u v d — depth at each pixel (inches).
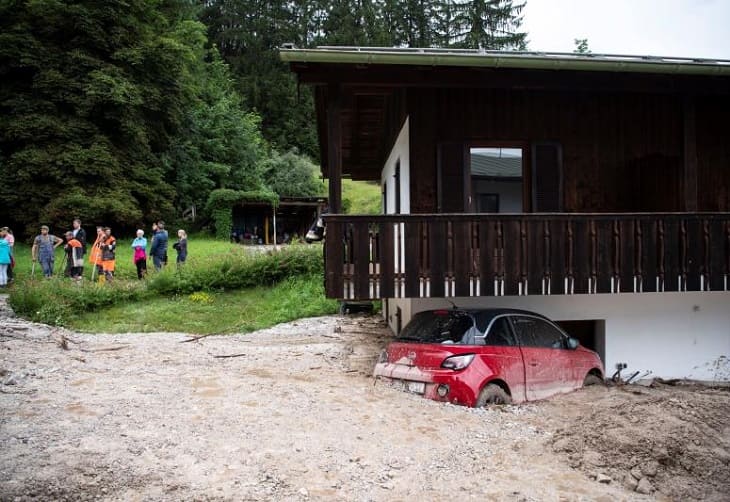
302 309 660.1
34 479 188.5
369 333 545.3
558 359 327.6
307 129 2613.2
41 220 1125.1
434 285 353.4
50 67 1224.8
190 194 1672.0
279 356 429.4
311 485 196.4
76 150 1192.8
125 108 1280.8
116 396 294.0
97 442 224.5
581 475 219.8
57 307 574.9
